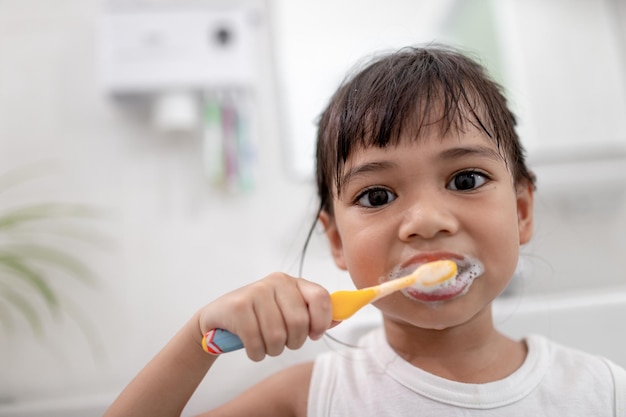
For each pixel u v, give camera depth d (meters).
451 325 0.51
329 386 0.61
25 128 1.19
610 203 1.23
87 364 1.12
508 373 0.58
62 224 1.16
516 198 0.61
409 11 1.28
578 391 0.57
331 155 0.60
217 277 1.16
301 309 0.47
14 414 0.82
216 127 1.16
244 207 1.19
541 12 1.31
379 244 0.52
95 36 1.23
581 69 1.29
